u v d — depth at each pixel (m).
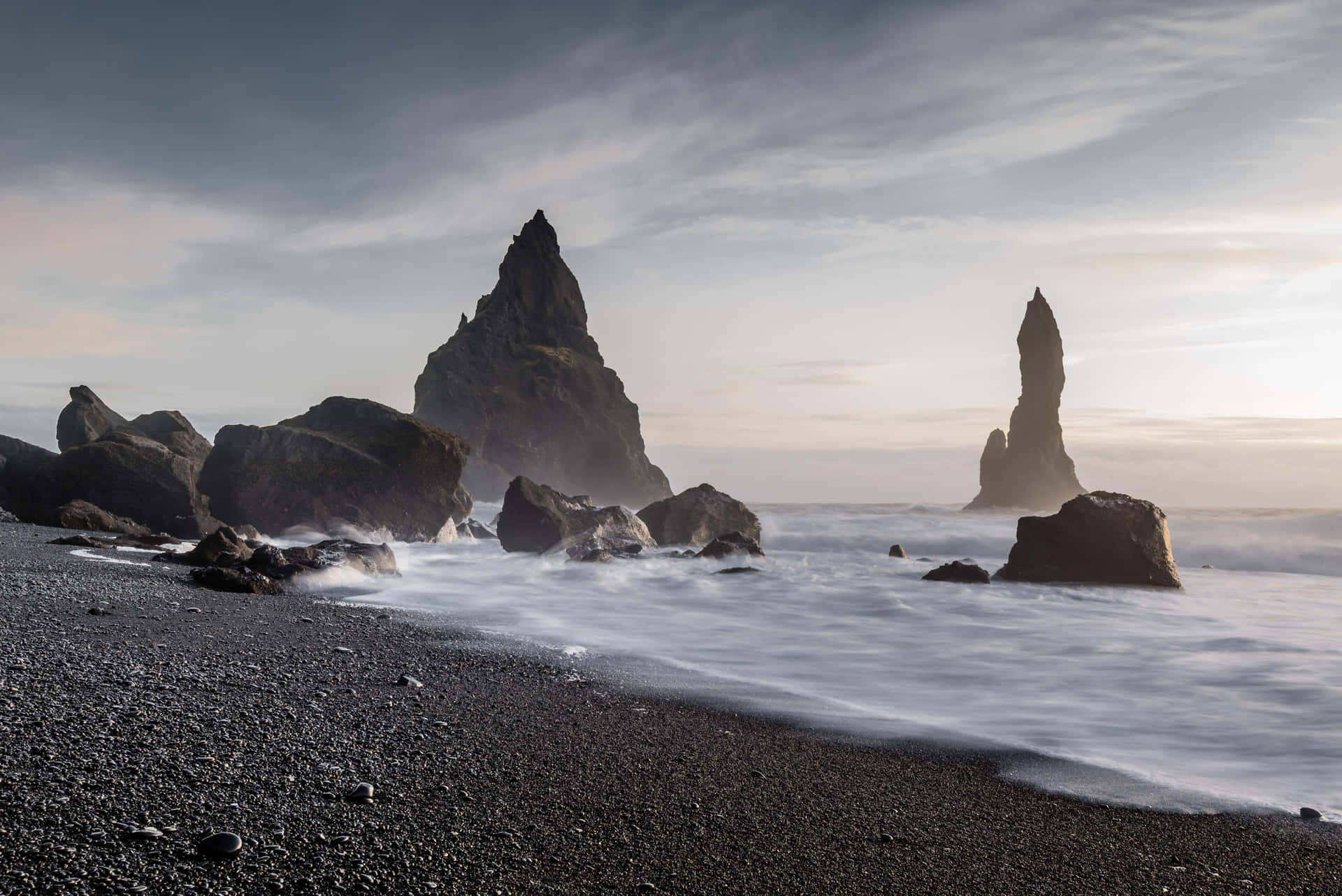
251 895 4.37
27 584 13.98
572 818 5.75
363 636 12.31
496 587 20.77
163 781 5.73
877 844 5.63
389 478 35.50
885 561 30.52
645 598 19.30
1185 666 11.92
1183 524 44.47
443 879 4.71
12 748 6.02
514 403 192.50
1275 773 7.43
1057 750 8.00
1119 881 5.20
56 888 4.23
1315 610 17.86
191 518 30.39
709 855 5.29
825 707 9.45
